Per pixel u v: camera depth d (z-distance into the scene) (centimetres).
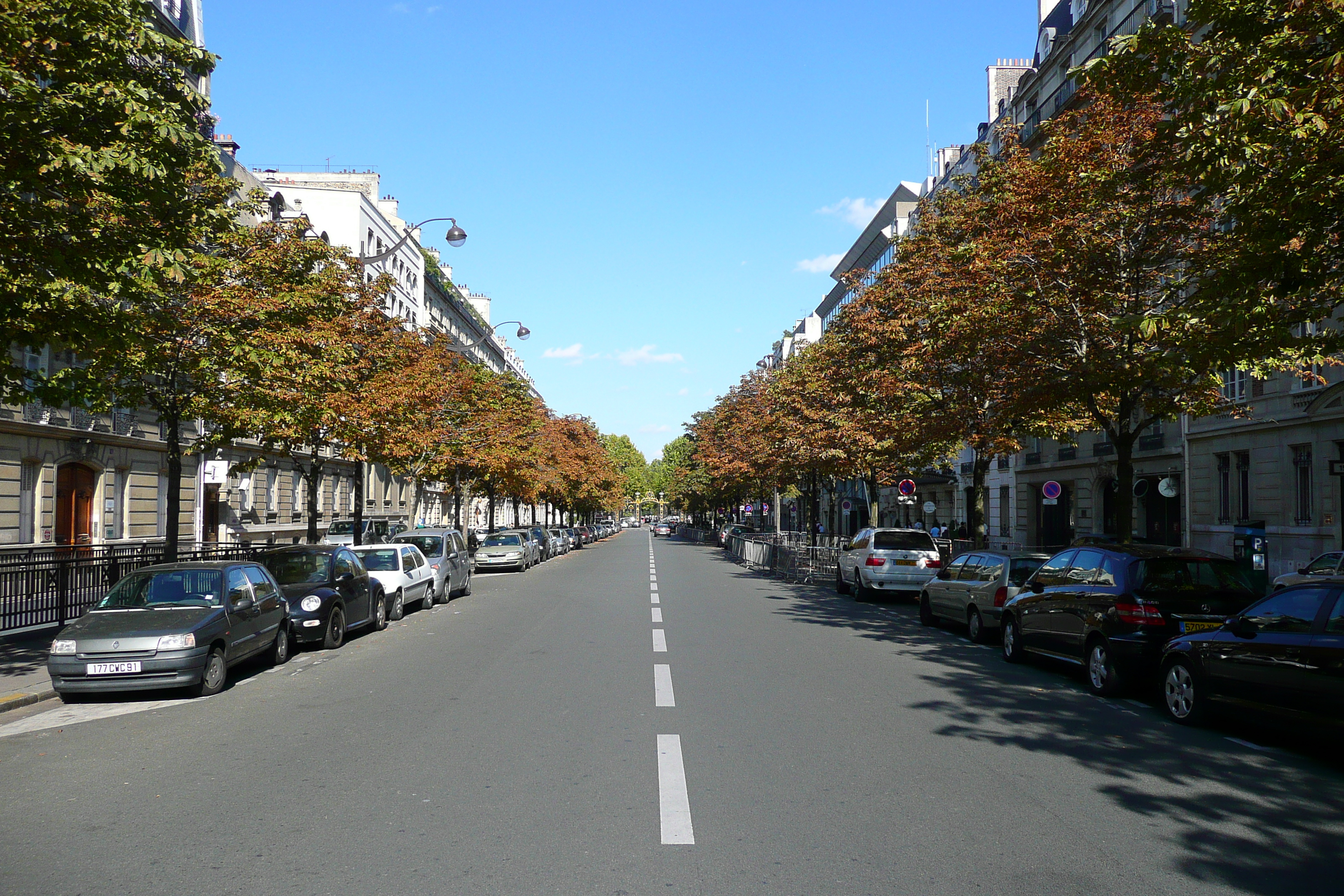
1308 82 834
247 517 3619
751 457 4544
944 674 1115
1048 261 1362
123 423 2761
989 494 4544
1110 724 850
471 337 7750
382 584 1669
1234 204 898
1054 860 491
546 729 793
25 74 898
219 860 492
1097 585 1041
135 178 968
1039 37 4047
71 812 585
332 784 634
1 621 1452
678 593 2348
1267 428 2466
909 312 2100
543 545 4228
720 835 526
